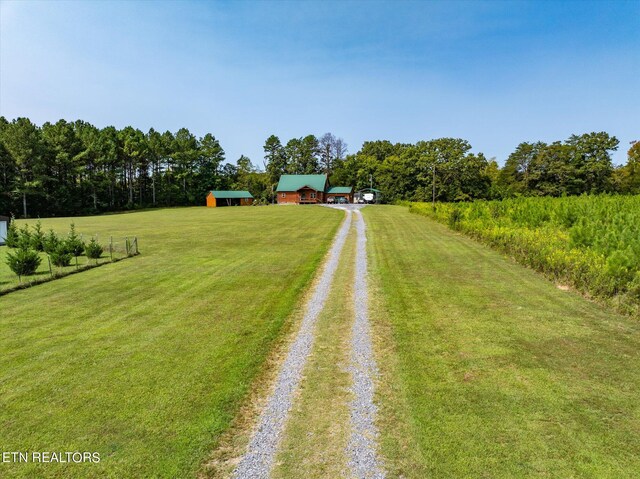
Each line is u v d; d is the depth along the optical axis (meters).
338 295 10.80
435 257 15.73
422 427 4.88
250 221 33.59
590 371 6.13
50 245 17.86
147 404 5.49
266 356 7.05
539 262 12.54
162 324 8.71
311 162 97.75
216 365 6.66
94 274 14.00
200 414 5.25
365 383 6.04
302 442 4.69
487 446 4.50
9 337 8.07
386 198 74.25
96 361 6.88
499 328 8.01
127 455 4.48
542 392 5.57
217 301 10.41
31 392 5.86
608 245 11.12
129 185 72.56
